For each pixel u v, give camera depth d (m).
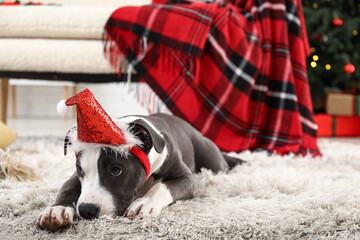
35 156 1.61
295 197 1.14
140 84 1.97
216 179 1.27
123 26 1.91
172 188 1.09
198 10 1.96
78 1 2.87
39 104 4.44
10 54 1.90
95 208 0.94
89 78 1.96
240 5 2.24
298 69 2.10
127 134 0.98
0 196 1.09
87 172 0.97
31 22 1.90
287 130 1.97
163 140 1.03
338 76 3.03
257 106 2.02
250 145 2.00
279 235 0.91
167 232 0.91
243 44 2.01
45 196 1.10
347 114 2.99
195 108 1.95
